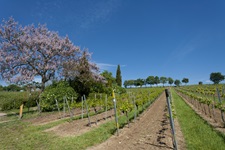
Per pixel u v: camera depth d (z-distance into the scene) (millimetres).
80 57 25188
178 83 114125
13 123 12727
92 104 12867
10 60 19328
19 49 20219
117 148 6574
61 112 17641
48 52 21016
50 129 10312
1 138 8672
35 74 20641
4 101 26188
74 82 25750
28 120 14047
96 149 6566
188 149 6148
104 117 13609
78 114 16094
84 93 26594
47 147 6992
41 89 21500
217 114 12820
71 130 9711
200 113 13703
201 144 6504
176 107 18016
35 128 10562
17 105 24281
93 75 26594
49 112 18156
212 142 6621
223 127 8844
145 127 9750
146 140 7375
